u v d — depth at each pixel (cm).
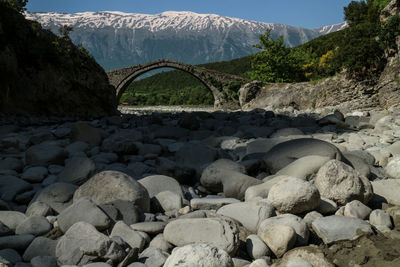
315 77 3256
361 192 352
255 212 313
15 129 923
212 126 1057
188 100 5966
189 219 280
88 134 723
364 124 983
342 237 286
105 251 248
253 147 648
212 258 216
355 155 518
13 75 1193
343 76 2158
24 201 389
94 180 353
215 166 456
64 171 429
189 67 3631
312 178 411
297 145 497
